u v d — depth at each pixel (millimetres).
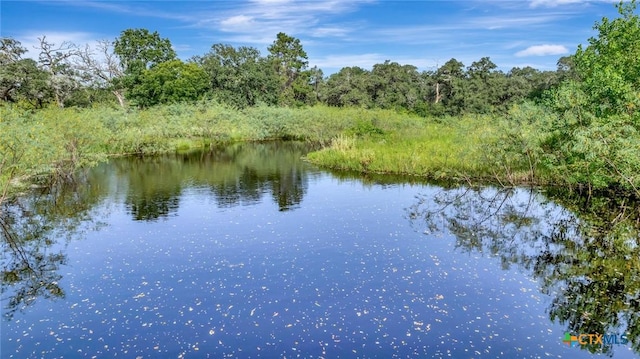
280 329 8523
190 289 10203
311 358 7641
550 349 7832
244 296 9820
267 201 18875
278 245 13023
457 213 16750
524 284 10352
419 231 14438
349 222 15477
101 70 58031
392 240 13492
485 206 17797
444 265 11492
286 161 32000
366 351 7820
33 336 8398
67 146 25875
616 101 16344
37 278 11008
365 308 9250
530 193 19812
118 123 36719
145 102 55188
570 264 11555
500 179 21969
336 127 41625
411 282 10461
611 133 14414
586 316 8891
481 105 59375
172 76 55469
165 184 23000
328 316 8961
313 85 86438
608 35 20891
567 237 13820
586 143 14320
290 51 76875
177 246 13055
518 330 8422
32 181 23359
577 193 19344
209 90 60344
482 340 8102
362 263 11625
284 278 10719
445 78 68812
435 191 20750
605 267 11344
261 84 63531
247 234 14102
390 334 8320
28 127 19609
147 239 13758
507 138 20500
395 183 22859
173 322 8805
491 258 12008
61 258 12312
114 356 7754
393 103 65688
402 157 26500
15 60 47094
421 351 7801
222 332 8445
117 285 10477
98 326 8711
